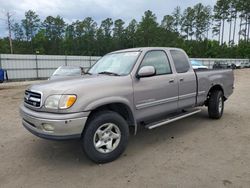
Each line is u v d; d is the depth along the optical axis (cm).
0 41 7519
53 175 338
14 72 2781
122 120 381
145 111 422
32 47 8338
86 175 336
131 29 8938
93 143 356
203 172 337
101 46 8712
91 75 426
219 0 8550
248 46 7338
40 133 341
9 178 331
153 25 8656
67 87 339
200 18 8862
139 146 441
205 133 509
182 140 469
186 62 525
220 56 7500
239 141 457
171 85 464
